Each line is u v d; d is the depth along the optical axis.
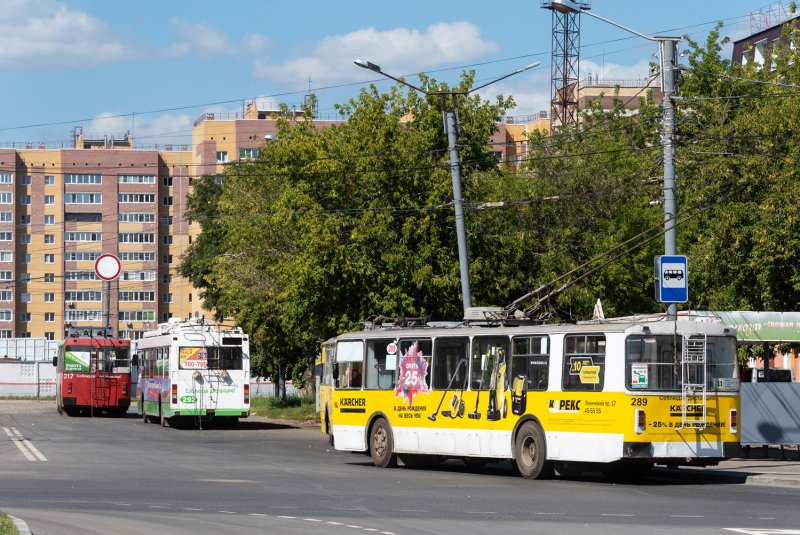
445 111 34.81
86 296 150.50
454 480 24.17
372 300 40.69
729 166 33.62
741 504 18.78
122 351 61.81
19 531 13.50
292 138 43.81
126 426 50.91
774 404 28.97
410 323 30.86
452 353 26.94
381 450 28.53
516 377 25.09
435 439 27.03
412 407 27.77
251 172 60.56
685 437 23.20
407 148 41.00
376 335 29.31
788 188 31.80
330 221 40.53
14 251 148.00
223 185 64.12
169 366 47.94
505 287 43.91
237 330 48.59
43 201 149.50
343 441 29.94
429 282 40.50
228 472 26.08
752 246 32.88
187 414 47.56
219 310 71.38
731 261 33.34
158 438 41.41
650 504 18.78
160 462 29.36
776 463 28.44
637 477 25.02
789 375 32.41
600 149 53.28
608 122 61.12
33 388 99.06
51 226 149.62
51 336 149.62
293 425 52.00
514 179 48.16
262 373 74.81
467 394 26.30
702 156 35.12
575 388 23.67
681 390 23.23
